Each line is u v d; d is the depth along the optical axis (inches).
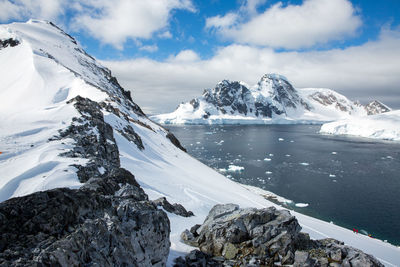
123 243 312.7
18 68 3075.8
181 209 836.0
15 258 233.9
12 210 284.2
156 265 360.2
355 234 1421.0
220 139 6609.3
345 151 4827.8
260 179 2886.3
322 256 463.2
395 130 7219.5
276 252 462.3
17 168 767.7
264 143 5866.1
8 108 2229.3
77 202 327.0
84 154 1007.0
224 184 2033.7
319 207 2107.5
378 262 450.9
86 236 283.6
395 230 1743.4
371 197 2333.9
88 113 1480.1
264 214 531.5
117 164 1224.8
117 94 4160.9
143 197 482.0
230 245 482.0
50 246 249.9
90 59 5349.4
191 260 440.8
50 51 3922.2
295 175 3056.1
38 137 1041.5
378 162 3816.4
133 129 2250.2
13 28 4114.2
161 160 2063.2
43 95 2503.7
